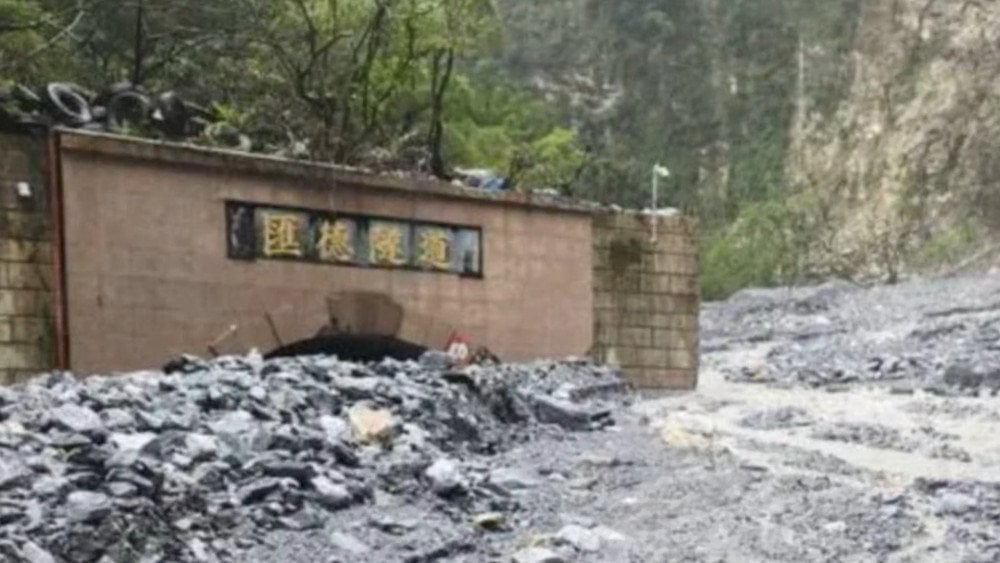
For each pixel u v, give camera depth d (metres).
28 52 23.89
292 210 17.39
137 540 7.98
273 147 21.62
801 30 89.81
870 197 79.50
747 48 91.12
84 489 8.50
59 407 10.55
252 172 16.97
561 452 13.17
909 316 42.94
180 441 10.04
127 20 26.67
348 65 26.23
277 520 9.12
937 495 11.42
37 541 7.57
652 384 22.48
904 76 82.75
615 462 12.59
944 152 77.62
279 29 26.62
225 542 8.58
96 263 15.48
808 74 88.12
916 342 32.94
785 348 36.16
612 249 22.02
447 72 26.53
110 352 15.55
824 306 51.44
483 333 19.77
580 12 94.62
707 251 76.00
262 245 17.06
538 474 11.86
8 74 23.39
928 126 79.31
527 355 20.44
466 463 11.81
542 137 43.94
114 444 9.60
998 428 17.50
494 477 11.27
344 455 10.74
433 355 16.64
